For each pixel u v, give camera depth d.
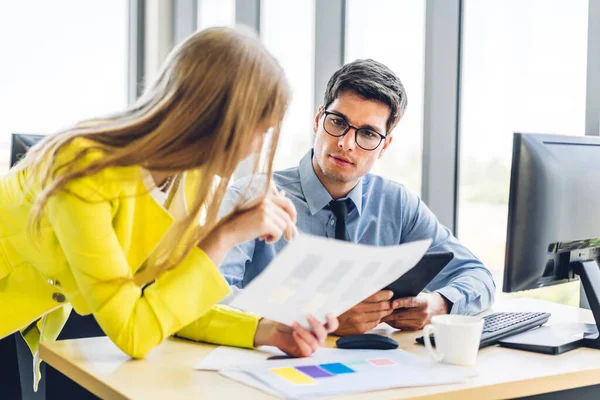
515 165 1.47
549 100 2.36
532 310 1.87
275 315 1.30
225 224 1.33
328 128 1.90
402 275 1.50
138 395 1.12
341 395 1.13
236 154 1.23
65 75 3.83
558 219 1.52
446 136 2.59
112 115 1.28
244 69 1.21
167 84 1.24
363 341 1.43
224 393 1.14
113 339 1.27
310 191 2.00
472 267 1.92
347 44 2.98
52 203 1.21
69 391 1.43
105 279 1.23
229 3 3.77
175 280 1.29
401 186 2.13
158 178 1.32
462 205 2.62
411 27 2.71
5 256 1.36
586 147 1.60
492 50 2.51
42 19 3.74
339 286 1.29
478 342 1.34
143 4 4.10
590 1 2.23
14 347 1.83
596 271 1.59
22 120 3.69
